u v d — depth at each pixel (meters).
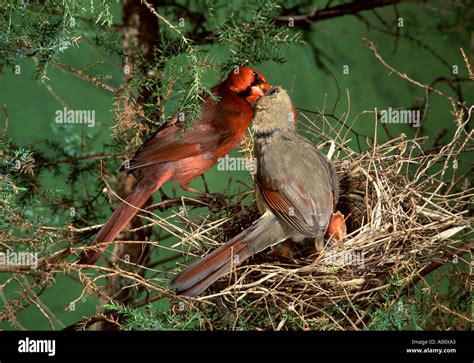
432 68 15.16
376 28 13.54
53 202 11.52
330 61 13.31
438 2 13.70
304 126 11.62
